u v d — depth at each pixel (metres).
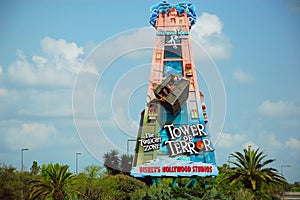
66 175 61.28
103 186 61.69
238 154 62.19
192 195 48.31
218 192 47.56
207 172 77.50
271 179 60.94
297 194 75.44
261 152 61.94
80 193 60.38
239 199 50.00
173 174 77.88
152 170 78.06
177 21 87.88
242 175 61.00
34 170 75.38
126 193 62.69
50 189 60.47
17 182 60.81
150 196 46.62
